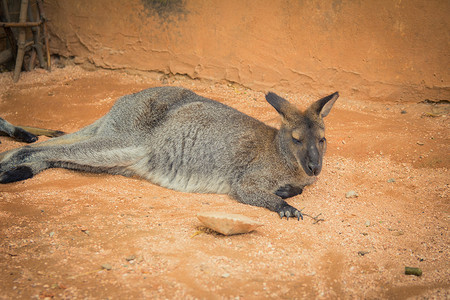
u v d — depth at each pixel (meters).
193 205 7.73
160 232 6.45
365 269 5.81
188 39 15.03
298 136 7.65
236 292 5.06
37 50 16.20
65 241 6.13
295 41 13.91
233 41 14.53
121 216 6.99
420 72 12.70
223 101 13.59
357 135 10.94
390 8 12.73
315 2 13.48
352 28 13.23
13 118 12.92
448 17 12.20
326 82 13.79
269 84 14.37
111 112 9.46
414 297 5.20
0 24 14.99
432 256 6.17
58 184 8.32
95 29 16.16
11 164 8.69
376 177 9.24
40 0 15.82
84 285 5.12
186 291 5.03
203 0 14.62
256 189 7.92
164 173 8.94
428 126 11.53
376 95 13.21
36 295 4.90
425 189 8.59
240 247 6.12
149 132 9.05
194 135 8.68
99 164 8.98
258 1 14.04
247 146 8.32
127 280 5.23
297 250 6.17
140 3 15.38
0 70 16.11
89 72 16.36
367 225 7.10
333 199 8.26
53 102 13.74
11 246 5.98
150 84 15.23
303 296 5.11
